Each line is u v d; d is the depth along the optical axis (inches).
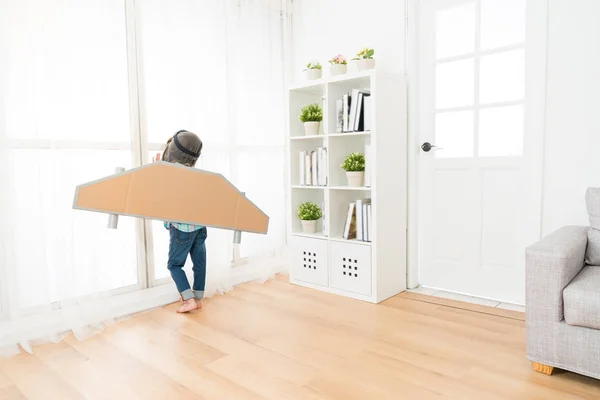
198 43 116.0
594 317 65.7
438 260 119.6
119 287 107.2
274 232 141.9
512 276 107.1
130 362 79.9
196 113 116.7
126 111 106.3
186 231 103.0
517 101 102.6
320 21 137.4
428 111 117.8
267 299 115.3
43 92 89.5
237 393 68.4
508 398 65.7
